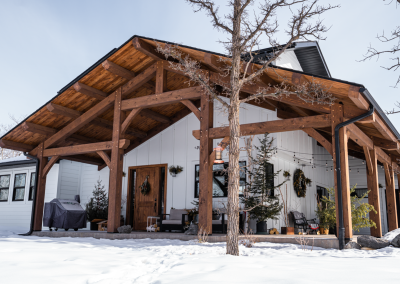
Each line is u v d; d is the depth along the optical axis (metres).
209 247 6.63
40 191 11.03
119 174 9.52
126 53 9.02
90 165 13.72
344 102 7.12
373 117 6.82
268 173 10.23
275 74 7.27
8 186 14.30
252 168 9.94
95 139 12.34
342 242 6.54
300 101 7.48
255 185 9.76
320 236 7.95
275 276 3.11
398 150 10.28
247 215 9.65
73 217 11.35
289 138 11.27
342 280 2.94
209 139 8.39
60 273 3.42
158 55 9.19
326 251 6.06
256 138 10.37
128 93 9.96
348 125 7.32
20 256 4.44
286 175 11.04
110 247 6.63
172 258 4.77
